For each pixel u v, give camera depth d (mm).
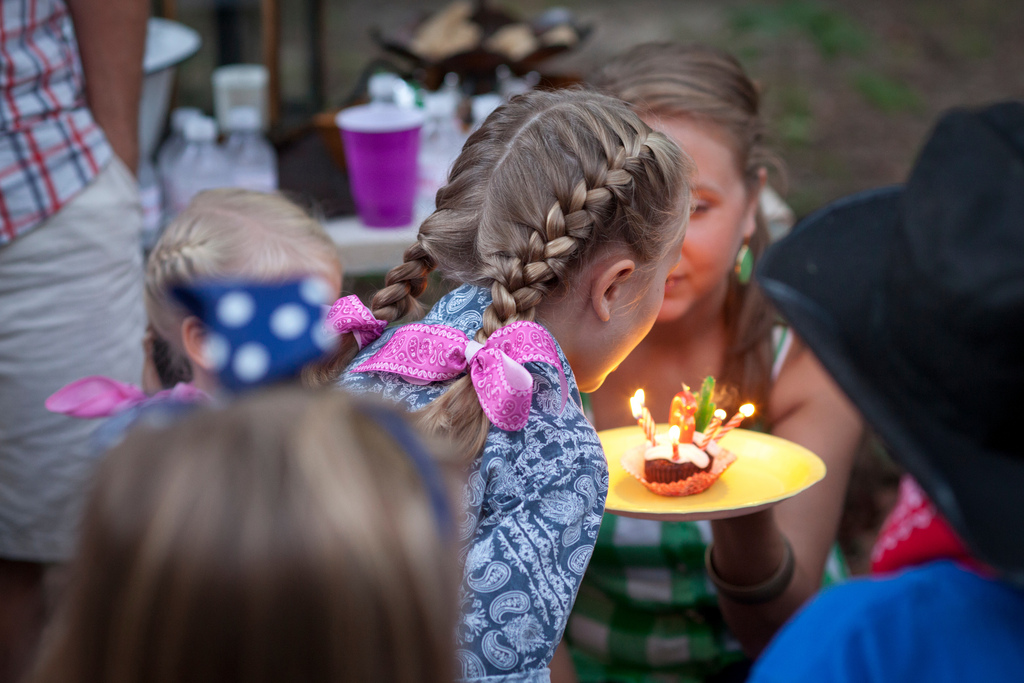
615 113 1048
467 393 949
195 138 2285
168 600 477
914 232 780
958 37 6855
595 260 990
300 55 5516
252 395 540
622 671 1558
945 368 750
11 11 1630
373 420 553
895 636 757
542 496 929
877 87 5816
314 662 485
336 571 482
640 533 1486
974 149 770
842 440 1536
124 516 490
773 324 1585
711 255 1437
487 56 2666
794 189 4660
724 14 6984
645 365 1596
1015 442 749
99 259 1792
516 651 881
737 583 1323
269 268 1489
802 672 770
